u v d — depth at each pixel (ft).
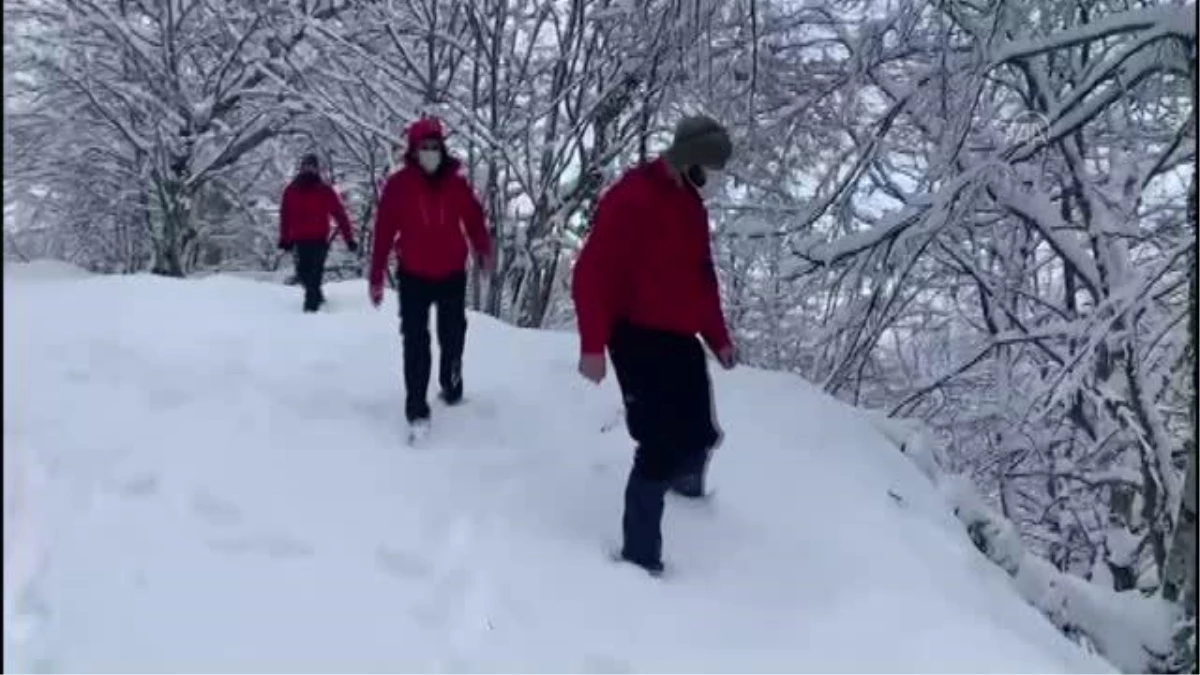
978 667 14.11
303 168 34.81
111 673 12.34
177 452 18.26
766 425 21.75
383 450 19.30
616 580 15.37
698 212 15.89
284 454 18.66
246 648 13.06
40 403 20.10
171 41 52.34
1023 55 26.86
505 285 45.21
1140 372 26.55
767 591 15.71
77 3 50.78
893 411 37.50
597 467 19.27
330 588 14.55
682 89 38.81
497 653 13.43
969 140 30.53
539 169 44.34
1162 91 29.55
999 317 39.52
